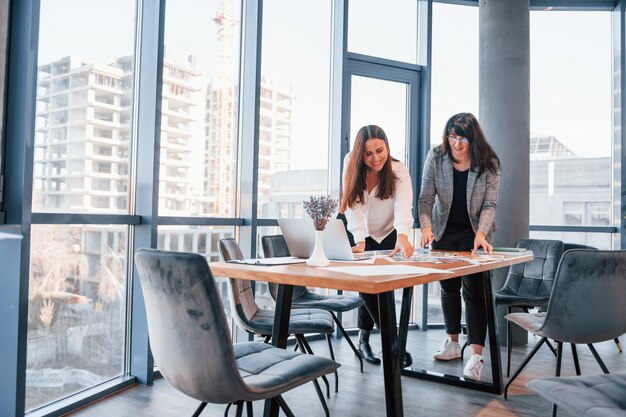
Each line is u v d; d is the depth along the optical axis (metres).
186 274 1.30
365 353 3.46
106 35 2.68
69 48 2.46
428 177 3.17
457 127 2.94
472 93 4.77
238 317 2.29
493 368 2.79
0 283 2.12
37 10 2.12
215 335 1.30
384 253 2.62
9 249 2.11
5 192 2.12
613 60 4.91
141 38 2.87
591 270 2.02
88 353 2.63
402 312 2.96
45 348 2.39
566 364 3.44
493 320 2.79
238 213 3.70
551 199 4.90
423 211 3.17
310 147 4.21
